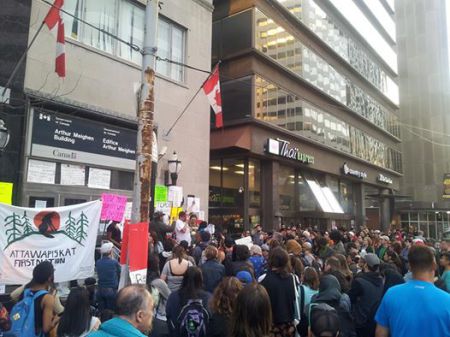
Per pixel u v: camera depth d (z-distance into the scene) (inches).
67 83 415.2
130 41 503.2
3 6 364.5
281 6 853.2
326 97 1043.3
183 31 589.3
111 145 459.2
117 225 353.4
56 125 402.9
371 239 564.1
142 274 207.5
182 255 246.7
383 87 1529.3
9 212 236.4
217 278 240.8
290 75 879.1
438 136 2010.3
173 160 509.0
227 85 800.9
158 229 351.6
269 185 835.4
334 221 1117.1
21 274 236.4
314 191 990.4
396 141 1636.3
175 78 568.7
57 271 249.3
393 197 1501.0
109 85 459.8
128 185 480.7
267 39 815.7
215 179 847.7
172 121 544.1
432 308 121.2
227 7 823.1
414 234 989.8
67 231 256.7
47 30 398.9
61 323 149.1
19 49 369.1
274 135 825.5
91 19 458.9
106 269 268.8
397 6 2185.0
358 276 220.8
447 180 1854.1
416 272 130.0
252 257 315.6
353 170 1173.7
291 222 914.1
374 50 1423.5
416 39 2113.7
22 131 365.7
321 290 196.1
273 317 188.2
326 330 116.6
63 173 410.0
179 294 173.3
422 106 2054.6
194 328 164.2
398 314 124.7
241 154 792.3
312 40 999.0
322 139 1015.0
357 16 1285.7
